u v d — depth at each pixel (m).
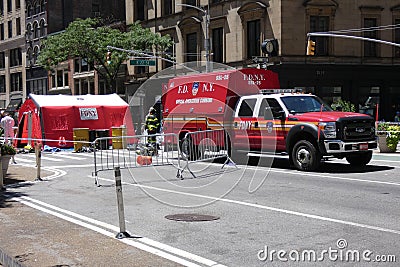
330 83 35.44
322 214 8.93
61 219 8.84
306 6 34.16
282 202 10.18
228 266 6.09
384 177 13.38
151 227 8.20
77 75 53.22
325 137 14.09
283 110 15.30
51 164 19.09
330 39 34.88
